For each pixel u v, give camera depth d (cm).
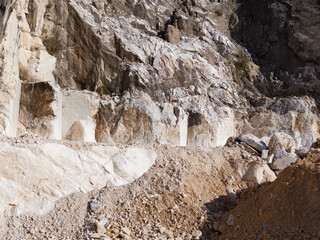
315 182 616
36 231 677
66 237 662
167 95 1321
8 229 678
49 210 717
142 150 834
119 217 682
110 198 734
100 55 1335
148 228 666
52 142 793
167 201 712
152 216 687
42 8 1336
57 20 1353
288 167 680
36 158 754
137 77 1308
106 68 1337
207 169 829
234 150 899
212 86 1409
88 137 1201
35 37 1308
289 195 633
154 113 1239
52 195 737
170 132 1237
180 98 1313
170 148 866
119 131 1223
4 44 1048
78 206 722
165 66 1358
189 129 1280
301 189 629
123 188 760
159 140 1213
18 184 729
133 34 1428
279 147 914
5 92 1041
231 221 667
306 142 1337
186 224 677
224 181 803
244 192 776
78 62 1336
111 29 1391
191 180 774
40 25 1330
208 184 783
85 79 1333
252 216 647
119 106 1253
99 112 1249
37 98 1168
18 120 1159
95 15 1386
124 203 713
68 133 1209
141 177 790
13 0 1170
